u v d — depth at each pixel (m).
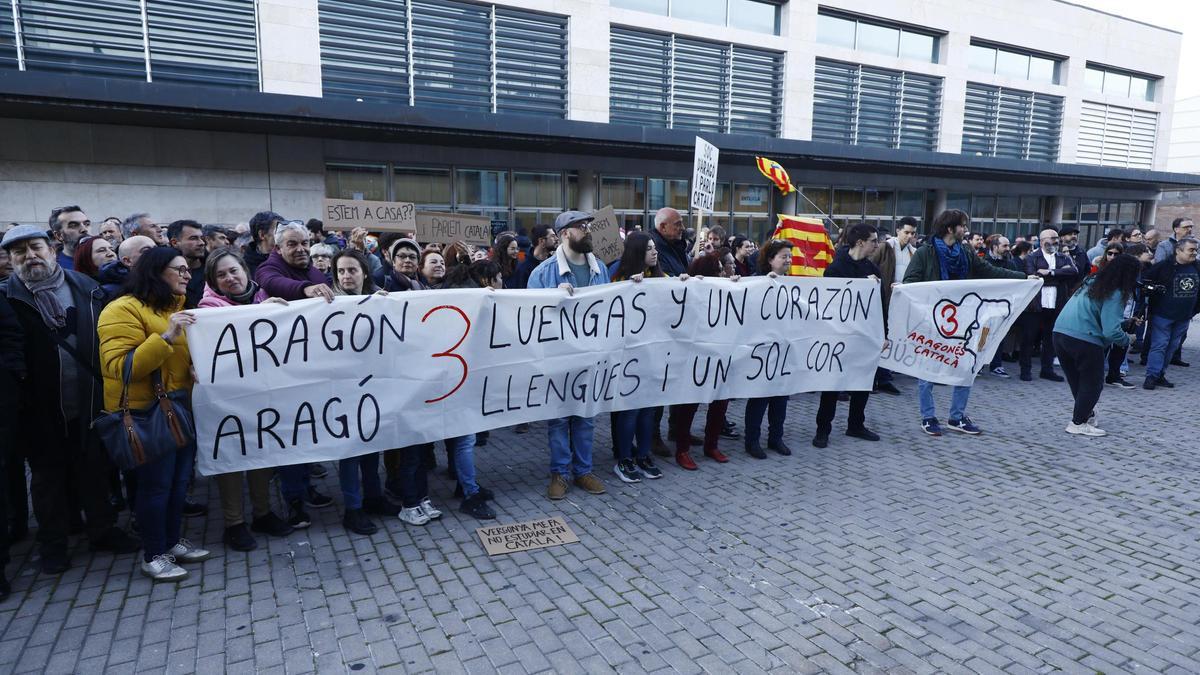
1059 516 4.48
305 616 3.26
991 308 6.13
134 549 3.94
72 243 4.80
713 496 4.80
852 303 5.73
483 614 3.29
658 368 5.04
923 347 6.14
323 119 10.61
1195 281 7.98
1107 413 7.15
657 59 16.05
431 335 4.25
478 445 5.99
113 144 10.96
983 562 3.84
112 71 11.16
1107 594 3.51
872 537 4.15
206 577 3.63
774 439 5.77
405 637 3.09
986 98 21.23
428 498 4.55
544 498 4.76
